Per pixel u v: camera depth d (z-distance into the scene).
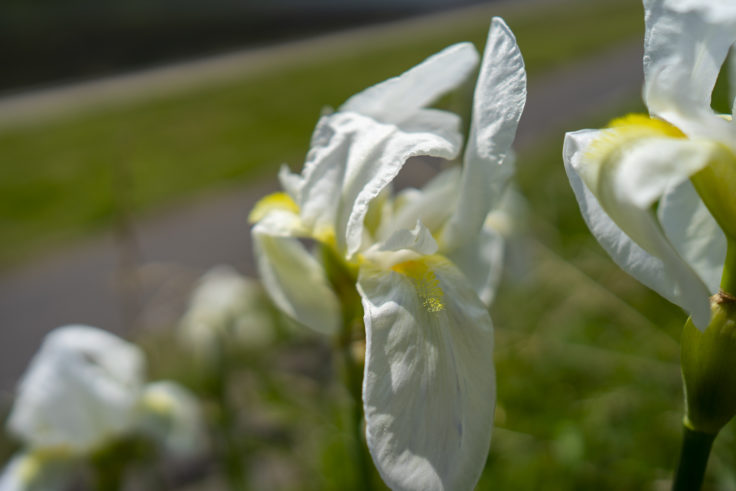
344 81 3.10
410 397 0.20
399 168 0.22
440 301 0.21
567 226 0.70
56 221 1.53
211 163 1.91
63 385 0.38
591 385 0.48
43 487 0.39
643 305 0.54
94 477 0.40
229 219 1.41
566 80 2.38
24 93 3.75
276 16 6.20
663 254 0.18
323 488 0.45
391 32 5.53
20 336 1.02
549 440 0.42
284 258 0.26
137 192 1.68
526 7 6.76
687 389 0.20
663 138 0.19
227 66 4.25
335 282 0.24
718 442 0.36
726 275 0.19
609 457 0.41
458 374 0.20
